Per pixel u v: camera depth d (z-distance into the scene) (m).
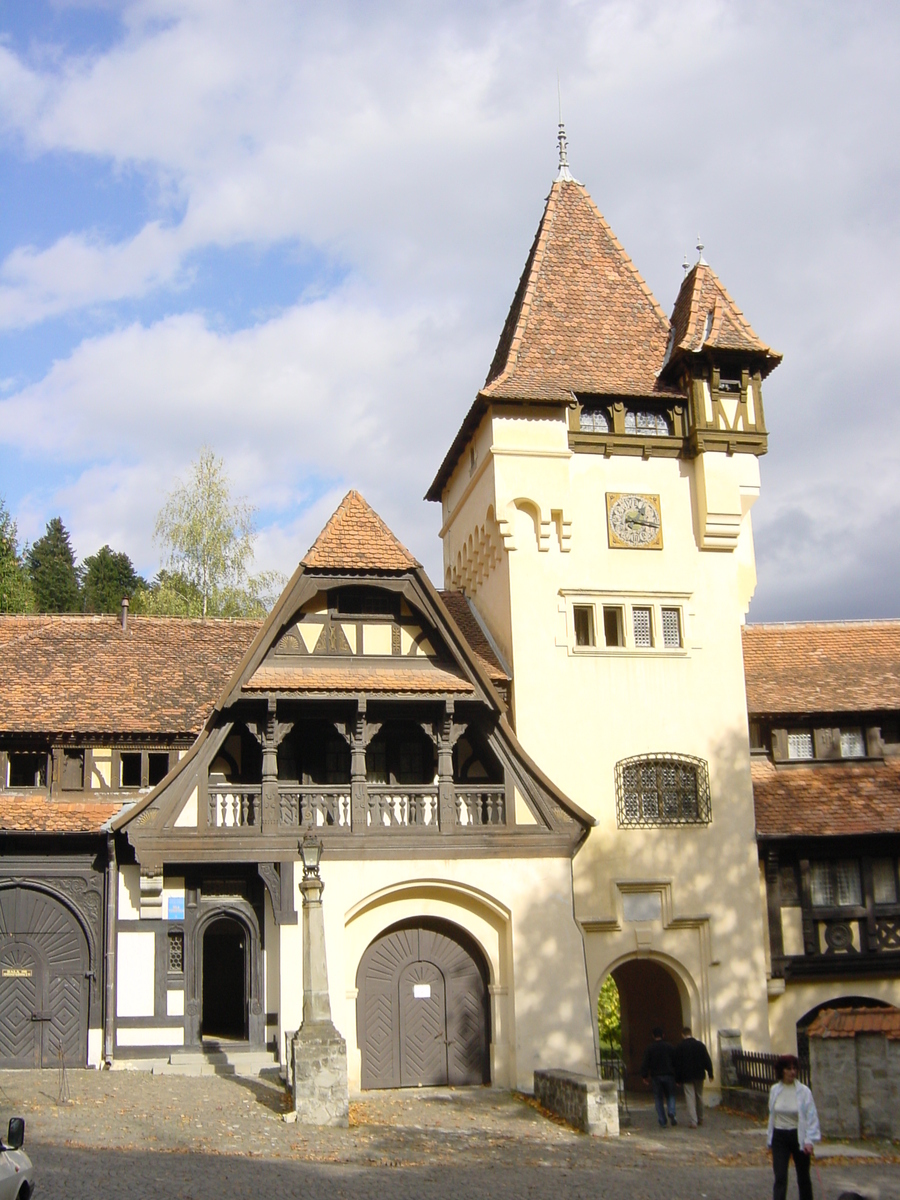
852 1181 16.53
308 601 25.28
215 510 44.41
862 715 29.38
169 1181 15.12
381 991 24.83
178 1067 23.42
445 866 24.55
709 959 26.02
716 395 28.67
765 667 30.64
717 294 29.91
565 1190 15.93
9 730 24.84
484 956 25.09
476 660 25.11
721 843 26.66
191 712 26.23
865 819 27.50
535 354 28.91
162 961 24.34
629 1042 29.86
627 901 26.02
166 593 42.72
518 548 27.25
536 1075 22.81
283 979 23.41
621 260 31.47
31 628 28.56
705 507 28.08
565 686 26.77
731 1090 24.41
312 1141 18.31
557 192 32.41
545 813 25.19
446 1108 22.12
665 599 27.72
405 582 25.42
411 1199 15.12
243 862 23.78
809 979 26.92
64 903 24.36
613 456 28.20
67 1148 16.62
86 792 25.20
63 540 69.19
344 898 24.02
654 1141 20.11
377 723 24.97
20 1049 23.81
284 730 24.55
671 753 26.86
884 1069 19.72
